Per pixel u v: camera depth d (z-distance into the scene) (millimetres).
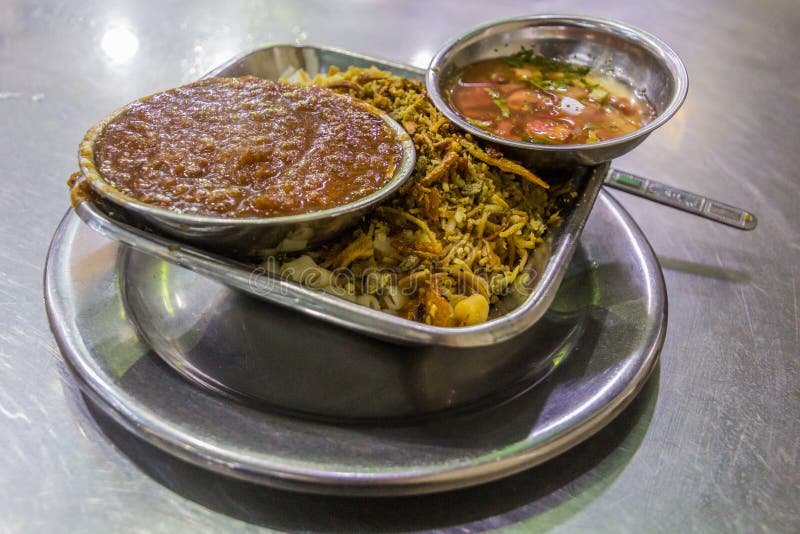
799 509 225
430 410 236
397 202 263
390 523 213
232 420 220
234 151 249
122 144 252
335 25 486
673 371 267
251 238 232
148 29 465
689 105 427
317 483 202
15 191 331
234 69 328
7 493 216
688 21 521
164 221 226
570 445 221
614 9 532
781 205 353
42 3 485
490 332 212
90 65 428
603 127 307
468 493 220
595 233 306
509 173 279
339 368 249
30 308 274
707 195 354
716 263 317
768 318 291
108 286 264
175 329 259
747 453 240
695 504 224
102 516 211
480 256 261
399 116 288
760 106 430
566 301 281
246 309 269
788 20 527
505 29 339
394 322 213
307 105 276
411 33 482
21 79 410
